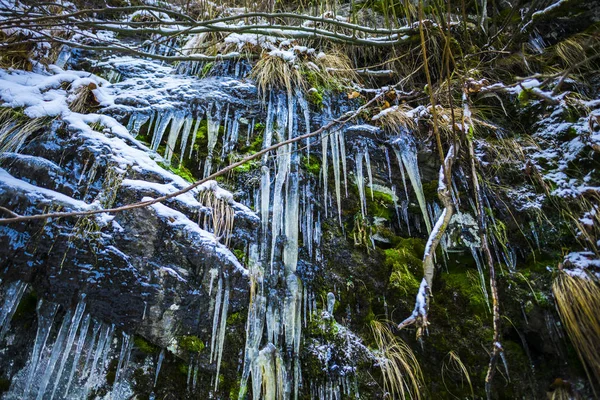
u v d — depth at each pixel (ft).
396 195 10.24
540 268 8.95
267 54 11.12
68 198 7.52
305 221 9.30
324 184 9.59
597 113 9.73
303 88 10.73
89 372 7.15
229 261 7.92
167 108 9.64
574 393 7.66
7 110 8.45
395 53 12.14
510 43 12.03
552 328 8.29
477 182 9.05
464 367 8.39
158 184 8.19
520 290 8.79
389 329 8.80
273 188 9.37
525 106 11.25
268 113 10.25
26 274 7.04
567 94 10.61
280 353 7.86
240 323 7.98
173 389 7.45
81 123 8.64
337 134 10.22
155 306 7.38
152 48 12.48
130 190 7.86
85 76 10.03
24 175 7.60
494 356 7.00
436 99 11.15
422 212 10.00
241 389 7.48
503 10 14.02
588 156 9.64
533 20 12.01
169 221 7.75
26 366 7.02
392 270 9.36
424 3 12.82
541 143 10.48
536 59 12.10
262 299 8.14
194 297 7.61
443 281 9.40
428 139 10.43
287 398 7.57
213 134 9.75
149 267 7.44
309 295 8.68
